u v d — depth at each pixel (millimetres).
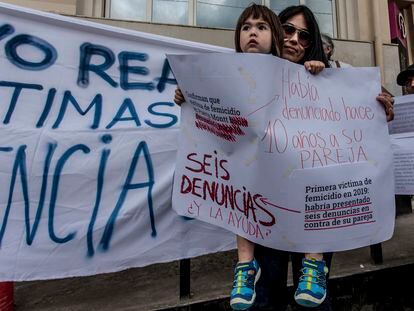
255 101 1299
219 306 1991
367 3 5094
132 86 2025
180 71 1372
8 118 1801
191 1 4676
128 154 1987
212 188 1422
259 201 1338
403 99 2197
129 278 2344
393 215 1460
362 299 2225
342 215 1376
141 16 4508
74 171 1888
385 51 4992
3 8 1803
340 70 1469
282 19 1687
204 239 2094
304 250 1330
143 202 1991
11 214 1778
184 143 1477
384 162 1464
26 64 1845
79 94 1928
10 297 1935
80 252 1870
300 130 1354
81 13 4156
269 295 1497
